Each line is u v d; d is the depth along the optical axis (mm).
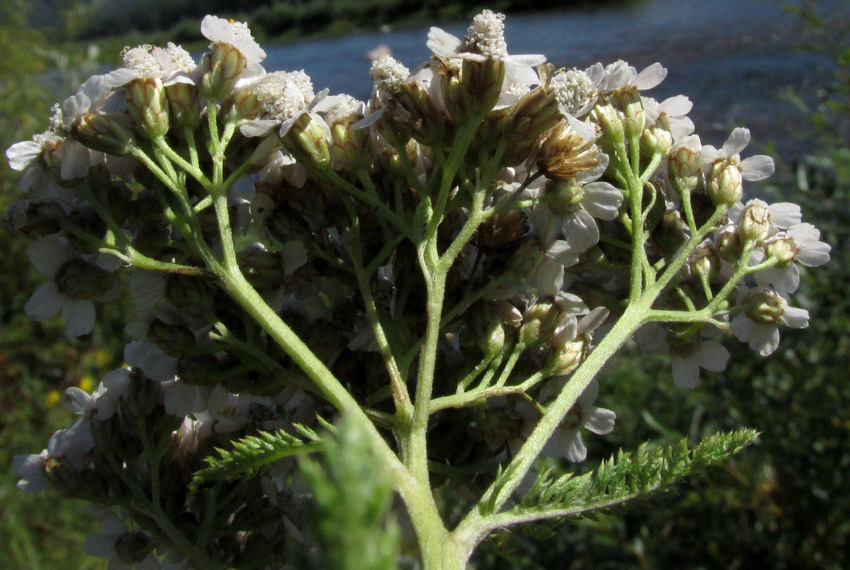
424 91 119
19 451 400
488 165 120
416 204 125
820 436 279
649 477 112
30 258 121
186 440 129
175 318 121
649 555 274
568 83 119
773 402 295
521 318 121
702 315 125
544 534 112
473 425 126
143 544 129
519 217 124
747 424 288
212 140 119
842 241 300
